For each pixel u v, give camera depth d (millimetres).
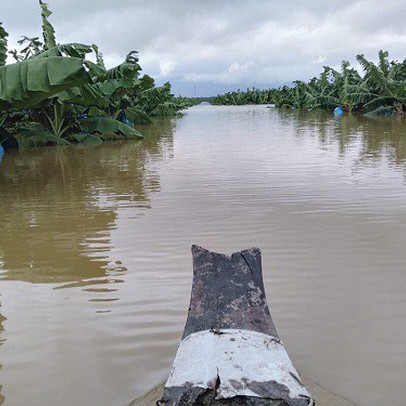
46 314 3975
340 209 6992
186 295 4219
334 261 4926
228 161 12414
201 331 2760
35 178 11039
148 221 6723
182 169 11398
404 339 3412
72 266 5082
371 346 3330
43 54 14258
